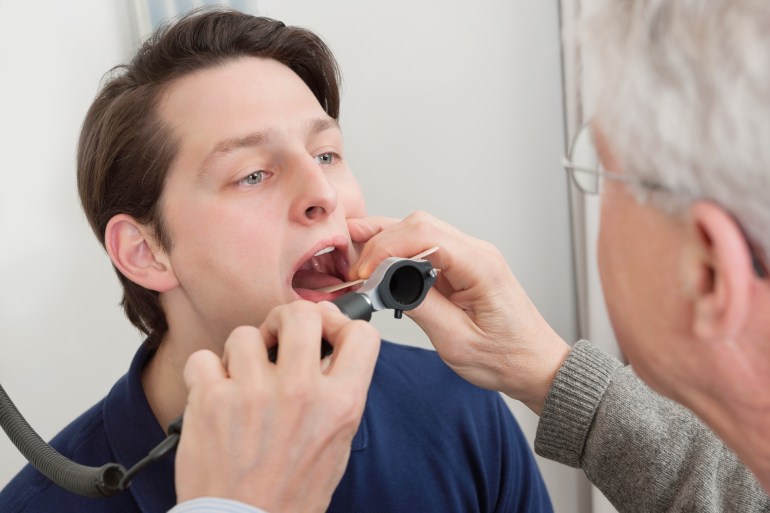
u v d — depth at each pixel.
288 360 0.62
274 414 0.60
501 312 0.89
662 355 0.55
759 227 0.45
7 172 1.38
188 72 0.88
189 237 0.88
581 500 1.77
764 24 0.42
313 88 1.02
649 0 0.46
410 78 1.58
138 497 0.84
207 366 0.62
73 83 1.41
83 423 0.92
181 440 0.61
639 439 0.84
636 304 0.54
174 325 0.93
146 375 0.96
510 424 1.06
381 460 0.95
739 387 0.52
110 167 0.91
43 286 1.44
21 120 1.38
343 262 0.96
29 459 0.80
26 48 1.37
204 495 0.59
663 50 0.45
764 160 0.43
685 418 0.85
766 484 0.58
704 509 0.77
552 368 0.91
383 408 0.99
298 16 1.52
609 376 0.89
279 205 0.88
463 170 1.64
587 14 0.52
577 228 1.63
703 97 0.44
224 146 0.85
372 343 0.65
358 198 0.99
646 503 0.84
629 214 0.52
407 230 0.86
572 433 0.89
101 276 1.49
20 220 1.41
